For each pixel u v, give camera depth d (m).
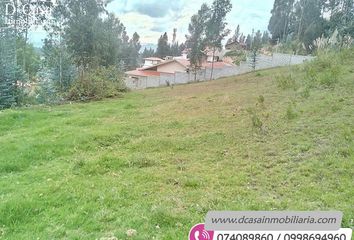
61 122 10.04
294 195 4.38
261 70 29.50
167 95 17.09
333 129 6.55
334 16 31.28
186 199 4.45
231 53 48.81
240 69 33.56
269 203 4.13
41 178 5.48
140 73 43.75
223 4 33.66
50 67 18.09
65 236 3.62
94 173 5.62
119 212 4.12
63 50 19.66
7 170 6.03
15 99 15.36
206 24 33.75
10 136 8.48
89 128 9.02
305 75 11.76
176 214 3.97
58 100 15.78
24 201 4.39
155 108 12.02
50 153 6.88
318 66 12.34
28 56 21.31
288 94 10.44
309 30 40.47
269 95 10.95
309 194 4.36
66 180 5.25
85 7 24.08
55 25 20.59
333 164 5.16
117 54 30.17
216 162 5.87
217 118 8.98
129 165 5.96
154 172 5.52
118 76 21.72
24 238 3.59
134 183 5.09
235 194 4.52
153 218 3.90
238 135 7.19
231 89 15.82
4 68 15.05
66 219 3.99
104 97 17.36
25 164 6.29
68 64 18.69
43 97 15.45
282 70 20.94
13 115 11.19
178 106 11.72
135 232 3.57
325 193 4.35
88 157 6.50
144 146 7.06
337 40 23.39
